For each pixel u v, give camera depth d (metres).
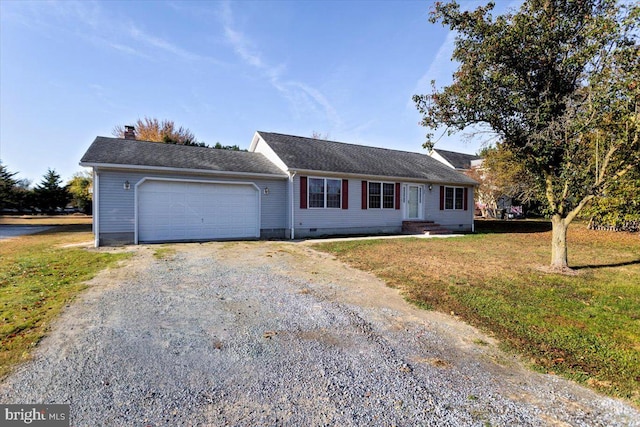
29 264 7.40
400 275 6.78
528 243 12.04
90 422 2.22
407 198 16.31
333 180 14.23
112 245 10.53
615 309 4.82
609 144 6.59
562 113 6.51
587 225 16.53
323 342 3.65
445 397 2.64
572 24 6.25
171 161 11.63
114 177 10.55
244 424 2.24
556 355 3.41
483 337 3.86
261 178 12.99
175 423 2.23
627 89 5.34
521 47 6.32
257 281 6.20
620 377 2.98
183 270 6.98
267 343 3.58
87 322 4.00
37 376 2.78
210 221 12.22
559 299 5.26
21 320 3.99
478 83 6.61
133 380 2.77
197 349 3.39
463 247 10.82
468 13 6.50
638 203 7.96
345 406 2.49
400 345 3.62
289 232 13.24
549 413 2.46
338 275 6.80
